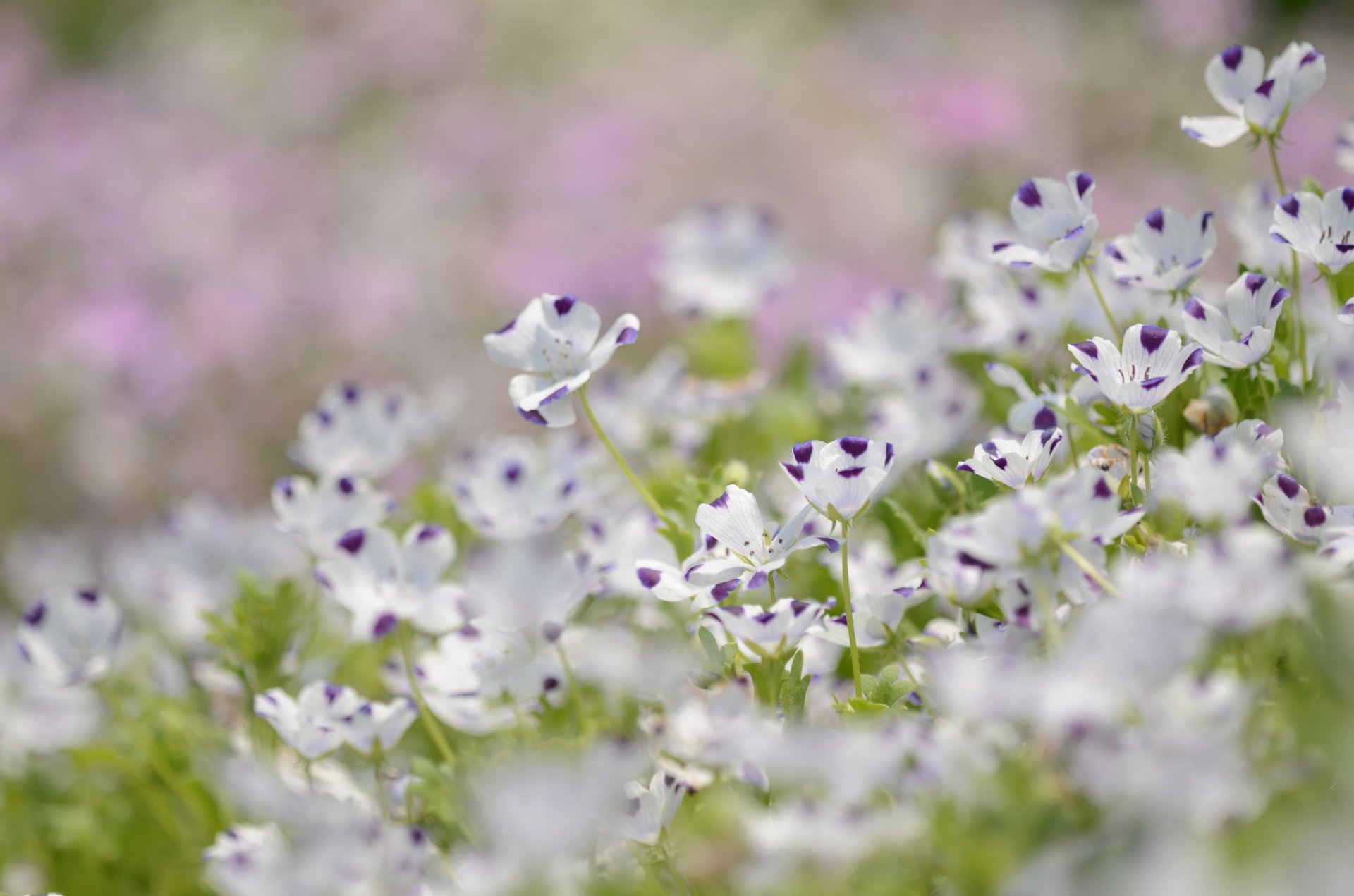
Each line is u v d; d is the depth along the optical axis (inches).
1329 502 50.1
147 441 132.5
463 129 173.3
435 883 50.3
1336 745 47.3
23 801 57.7
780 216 161.3
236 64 203.9
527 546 52.6
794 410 59.1
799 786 48.9
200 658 58.6
